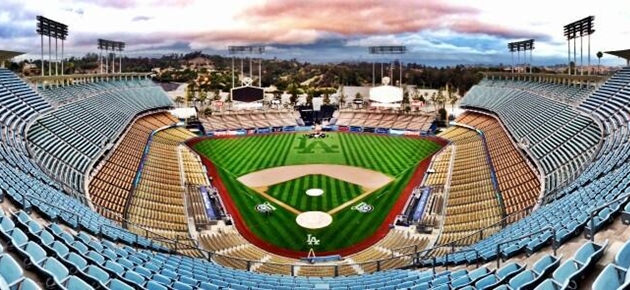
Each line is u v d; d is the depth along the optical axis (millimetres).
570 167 41312
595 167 34094
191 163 60062
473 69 171250
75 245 19203
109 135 59188
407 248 35094
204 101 127062
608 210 18594
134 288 15047
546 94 71688
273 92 148500
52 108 56094
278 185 53344
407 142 80562
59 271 14219
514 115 70500
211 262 28219
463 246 29297
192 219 40344
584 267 12203
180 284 17828
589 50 71500
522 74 86750
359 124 97312
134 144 63406
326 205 46344
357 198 48438
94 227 25797
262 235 39188
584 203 23531
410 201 46188
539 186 41656
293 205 46469
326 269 31438
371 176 57281
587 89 62781
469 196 44500
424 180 52562
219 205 45281
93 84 79875
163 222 38562
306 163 65250
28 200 23719
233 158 68188
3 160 31594
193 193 47375
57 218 23578
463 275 18344
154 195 44719
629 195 16641
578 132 49500
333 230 40250
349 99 137875
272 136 89750
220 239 37344
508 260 19125
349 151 73938
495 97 84875
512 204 39656
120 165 51531
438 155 64938
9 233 16359
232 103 112500
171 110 93062
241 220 42375
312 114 106688
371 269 31500
